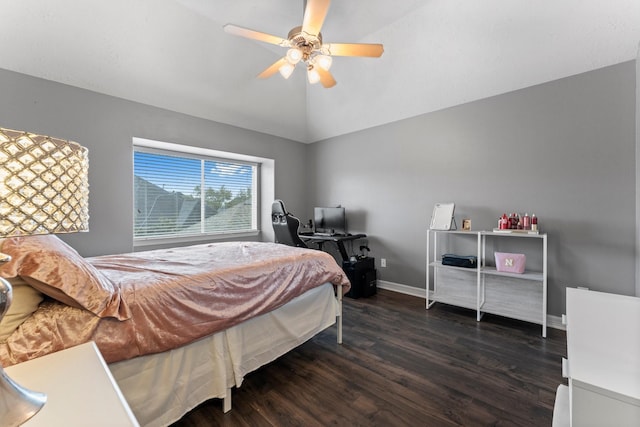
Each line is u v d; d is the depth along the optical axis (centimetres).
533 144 270
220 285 153
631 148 224
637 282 219
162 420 131
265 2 233
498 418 149
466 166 314
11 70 225
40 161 59
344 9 241
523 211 277
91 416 58
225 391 151
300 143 478
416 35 267
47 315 101
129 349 114
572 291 81
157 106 308
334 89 371
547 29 226
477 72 278
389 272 385
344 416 151
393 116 368
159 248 344
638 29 204
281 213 350
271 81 351
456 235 323
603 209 237
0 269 89
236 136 386
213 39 273
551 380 182
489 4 225
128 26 234
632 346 64
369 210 405
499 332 253
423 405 159
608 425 57
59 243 119
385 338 242
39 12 203
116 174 280
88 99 263
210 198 401
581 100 245
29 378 71
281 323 188
